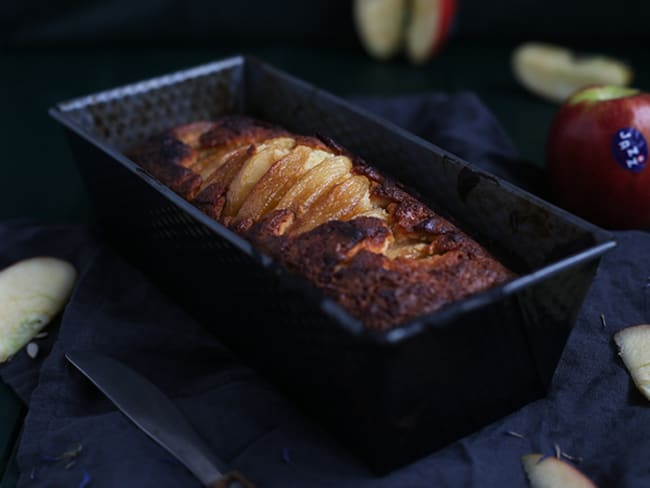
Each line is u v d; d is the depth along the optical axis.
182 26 0.73
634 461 0.39
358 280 0.39
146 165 0.49
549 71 0.66
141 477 0.39
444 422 0.39
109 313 0.47
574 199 0.52
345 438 0.40
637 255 0.47
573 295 0.40
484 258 0.41
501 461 0.40
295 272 0.40
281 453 0.40
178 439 0.39
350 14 0.73
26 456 0.40
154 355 0.45
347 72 0.71
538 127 0.63
